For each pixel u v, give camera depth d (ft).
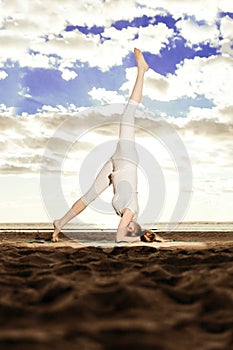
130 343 4.35
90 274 8.34
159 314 5.52
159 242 18.93
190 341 4.52
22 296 6.42
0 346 4.13
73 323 5.02
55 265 9.93
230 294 6.46
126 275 8.12
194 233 38.22
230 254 11.39
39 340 4.35
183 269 9.04
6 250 13.99
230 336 4.71
